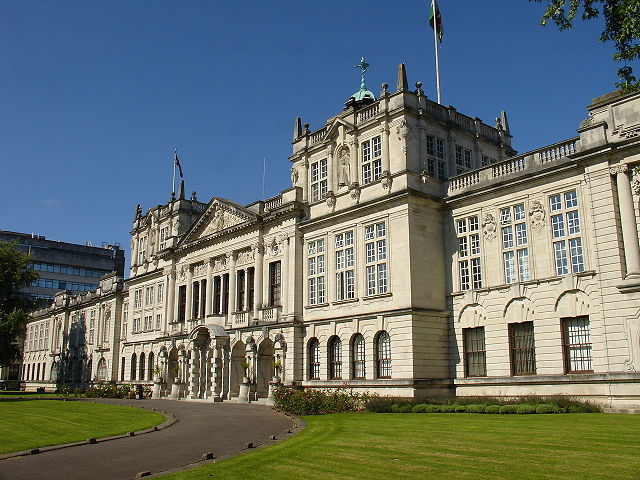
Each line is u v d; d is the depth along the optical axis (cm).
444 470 1416
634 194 3094
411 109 4197
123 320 8231
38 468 1720
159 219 7431
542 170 3566
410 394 3747
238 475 1452
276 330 4819
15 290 6888
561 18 1758
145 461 1802
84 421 3188
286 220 4944
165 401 5216
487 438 1928
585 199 3362
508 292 3672
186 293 6266
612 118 3219
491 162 4747
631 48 1728
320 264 4650
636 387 2944
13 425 3028
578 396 3219
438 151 4353
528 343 3572
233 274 5516
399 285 3966
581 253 3372
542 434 1978
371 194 4297
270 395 4516
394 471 1430
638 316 2988
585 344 3300
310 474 1432
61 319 10325
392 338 3944
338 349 4378
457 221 4094
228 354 5272
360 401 3759
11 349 6588
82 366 9275
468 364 3888
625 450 1605
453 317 3997
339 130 4659
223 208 5788
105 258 15188
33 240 14462
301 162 4991
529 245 3609
